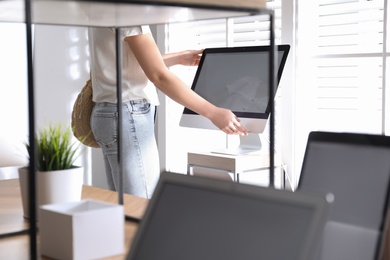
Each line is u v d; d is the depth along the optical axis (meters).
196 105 2.63
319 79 4.02
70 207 1.40
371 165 1.17
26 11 1.08
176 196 0.95
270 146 1.39
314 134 1.31
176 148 4.64
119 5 1.19
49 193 1.59
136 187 2.61
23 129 3.95
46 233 1.31
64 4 1.18
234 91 3.33
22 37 4.05
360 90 3.83
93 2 1.14
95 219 1.28
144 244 0.95
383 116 3.69
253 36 4.31
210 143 4.54
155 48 2.49
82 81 4.67
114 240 1.31
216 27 4.51
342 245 1.15
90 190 2.18
